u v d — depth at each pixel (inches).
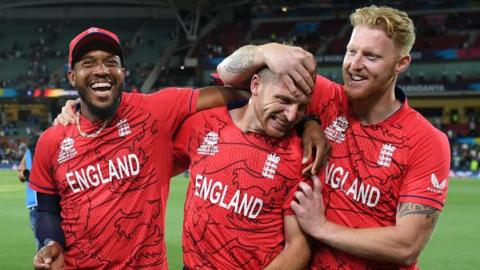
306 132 172.6
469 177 1717.5
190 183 180.1
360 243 165.9
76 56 173.9
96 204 177.8
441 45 2043.6
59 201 185.9
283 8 2372.0
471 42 2044.8
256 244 169.8
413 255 168.9
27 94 2193.7
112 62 175.9
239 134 172.4
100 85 174.4
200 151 177.0
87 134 178.5
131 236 178.4
